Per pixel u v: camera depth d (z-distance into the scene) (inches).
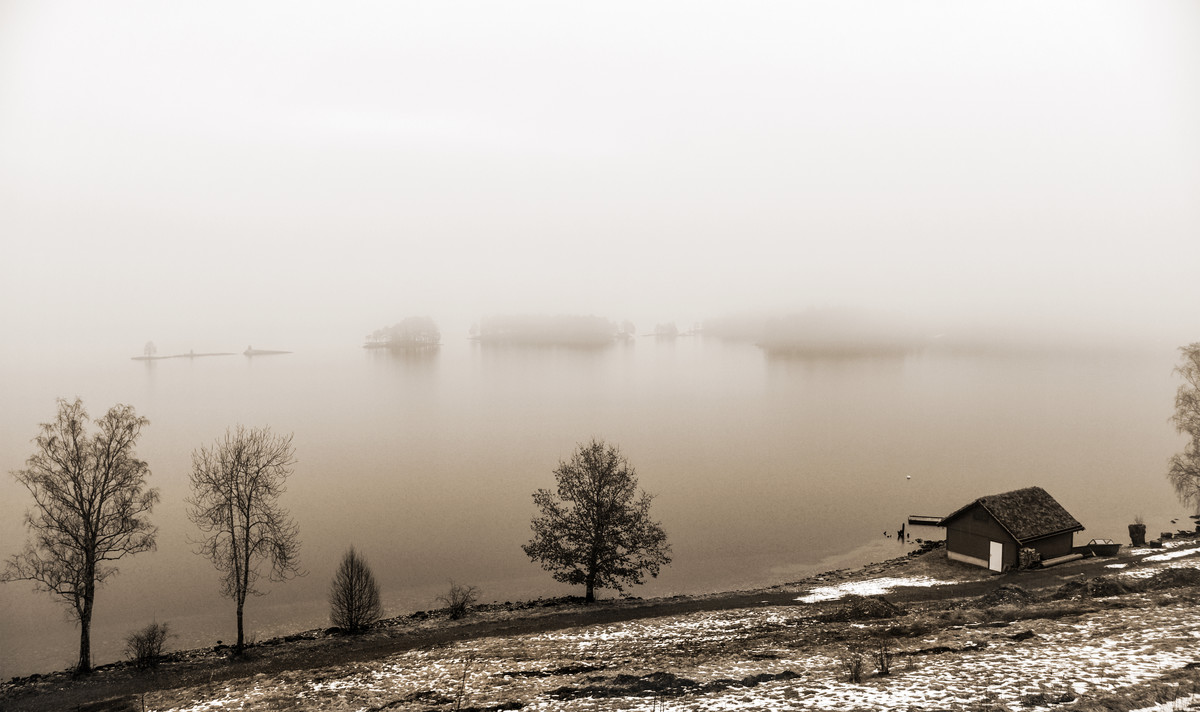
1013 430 5172.2
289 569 2154.3
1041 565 1743.4
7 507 3048.7
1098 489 3218.5
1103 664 756.6
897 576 1811.0
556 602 1689.2
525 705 866.8
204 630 1651.1
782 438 4945.9
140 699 1073.5
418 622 1547.7
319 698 995.3
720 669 954.7
